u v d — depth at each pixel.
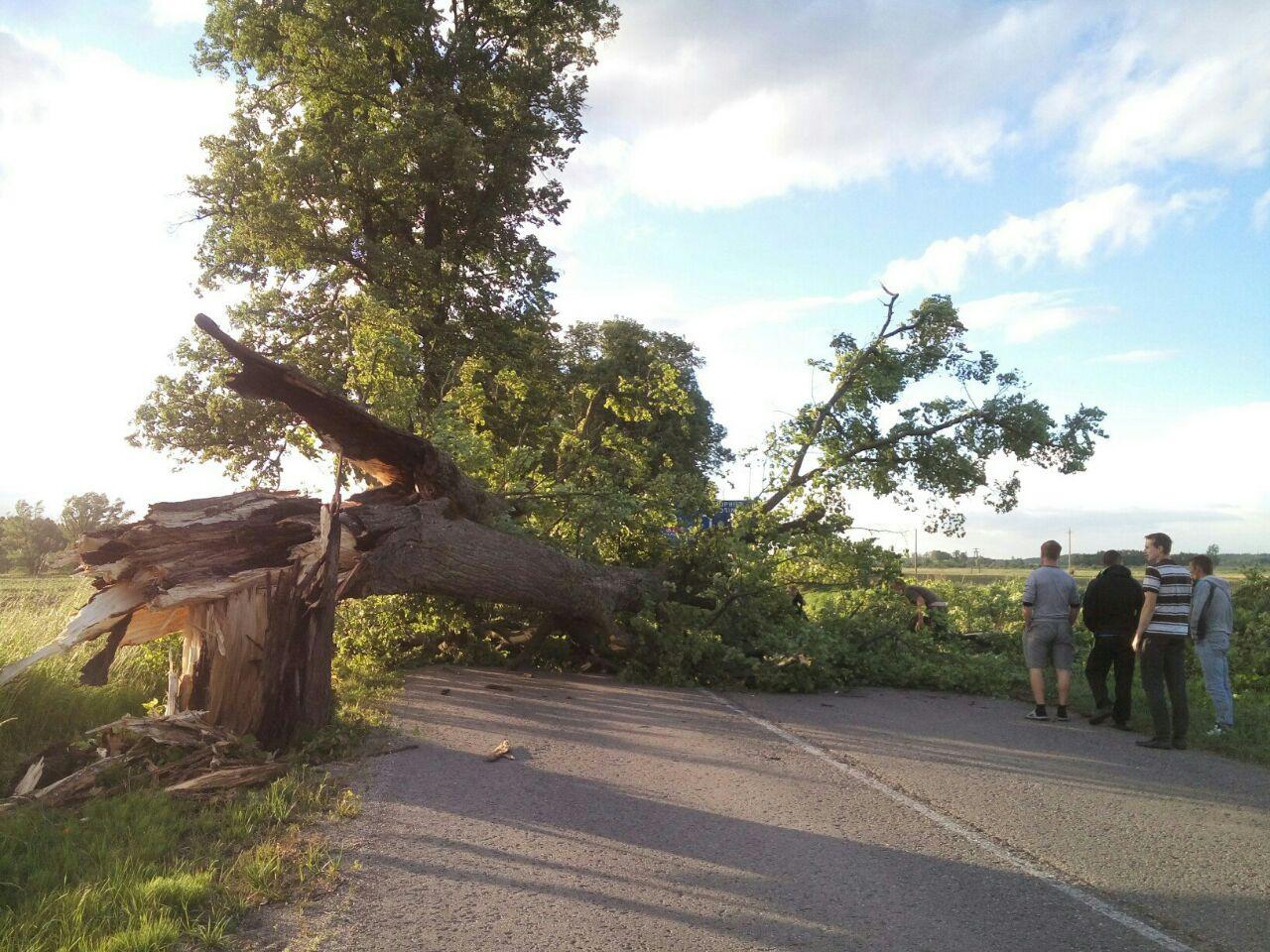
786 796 5.82
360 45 24.25
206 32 25.78
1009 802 5.80
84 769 5.61
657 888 4.14
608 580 11.04
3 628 9.25
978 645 14.04
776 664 10.92
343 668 10.72
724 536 12.38
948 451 13.80
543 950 3.45
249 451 25.27
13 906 3.79
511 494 12.30
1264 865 4.65
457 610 11.94
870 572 12.48
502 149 26.03
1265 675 11.96
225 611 6.67
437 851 4.55
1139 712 9.34
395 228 25.92
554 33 27.81
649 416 14.96
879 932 3.71
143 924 3.47
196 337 25.62
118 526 6.67
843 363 14.28
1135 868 4.57
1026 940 3.67
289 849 4.50
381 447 8.86
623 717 8.68
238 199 24.58
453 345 24.98
